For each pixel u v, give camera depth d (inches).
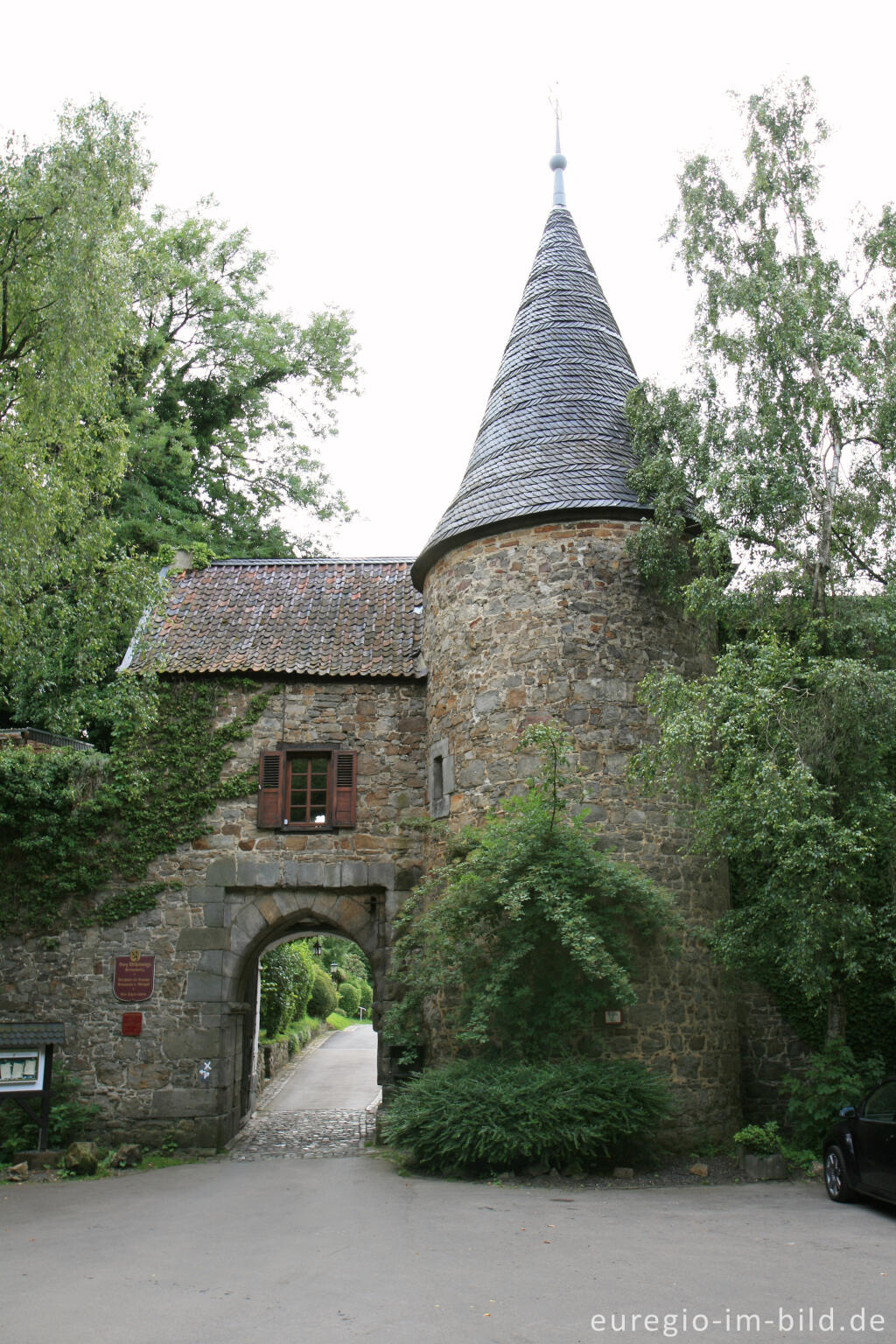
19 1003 550.3
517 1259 261.9
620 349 630.5
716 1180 409.4
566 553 521.3
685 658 528.1
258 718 589.9
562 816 458.0
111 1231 317.4
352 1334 200.4
